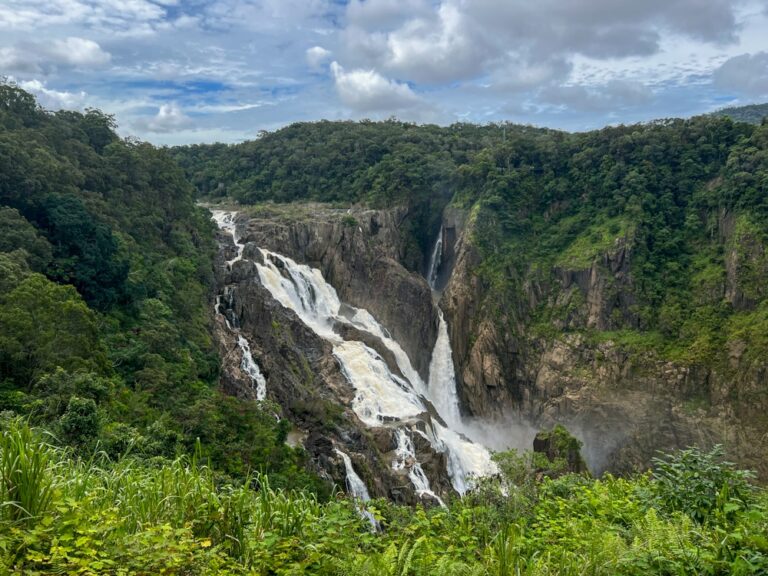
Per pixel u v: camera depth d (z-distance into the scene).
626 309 74.88
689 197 81.31
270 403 46.25
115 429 27.30
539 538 11.55
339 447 44.91
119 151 66.06
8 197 49.72
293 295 68.94
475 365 76.06
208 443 36.09
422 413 54.41
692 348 68.56
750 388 63.19
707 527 11.23
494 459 26.86
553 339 76.81
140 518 9.72
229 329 59.00
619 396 69.31
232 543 9.85
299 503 11.47
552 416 71.50
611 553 9.99
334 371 56.78
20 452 8.98
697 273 74.62
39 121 63.72
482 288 79.94
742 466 60.78
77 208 51.19
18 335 31.80
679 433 65.25
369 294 78.44
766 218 71.44
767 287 67.81
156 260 60.03
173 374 42.16
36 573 7.50
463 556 11.00
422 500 43.16
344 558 9.81
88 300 47.81
